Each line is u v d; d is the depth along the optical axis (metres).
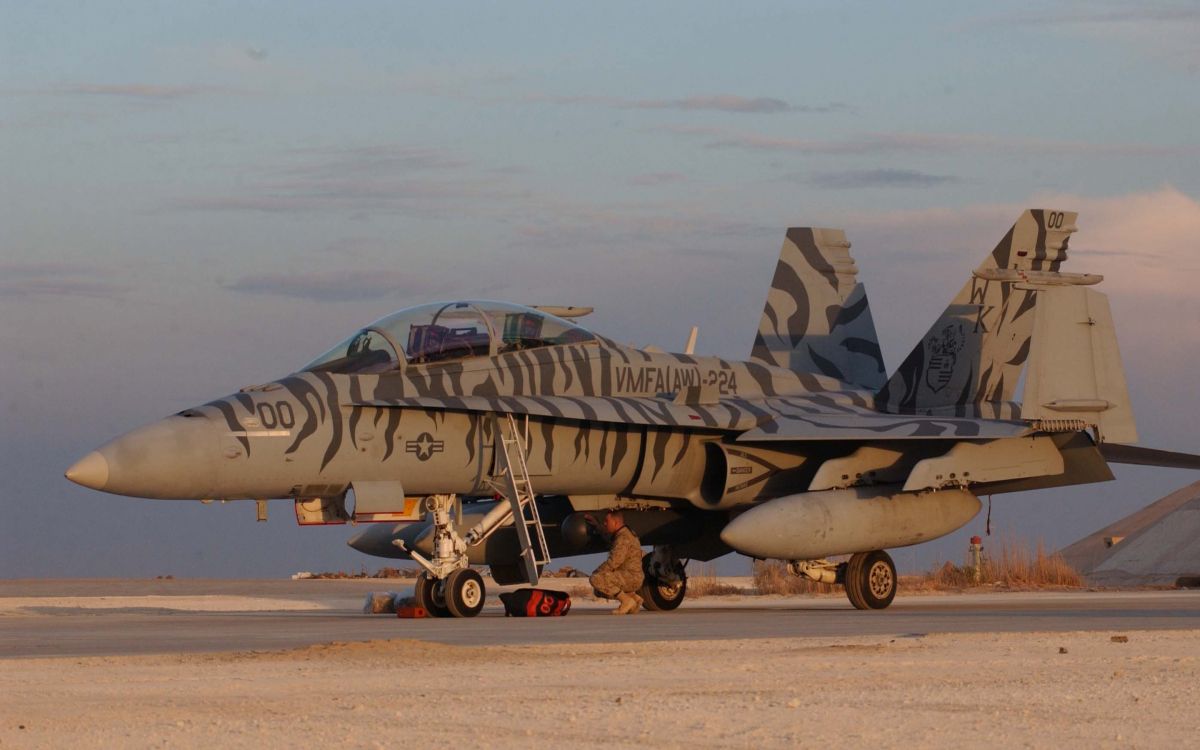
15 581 108.06
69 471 44.81
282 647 34.78
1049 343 55.50
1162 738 18.52
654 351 58.69
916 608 58.41
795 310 70.56
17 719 20.73
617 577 52.19
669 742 18.22
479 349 52.81
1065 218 66.38
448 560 51.50
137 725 20.05
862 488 56.38
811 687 24.34
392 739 18.56
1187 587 98.19
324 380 49.69
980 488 59.38
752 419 57.16
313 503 52.09
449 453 51.34
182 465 46.19
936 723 19.88
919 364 63.72
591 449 54.81
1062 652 30.98
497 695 23.41
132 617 54.12
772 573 87.94
